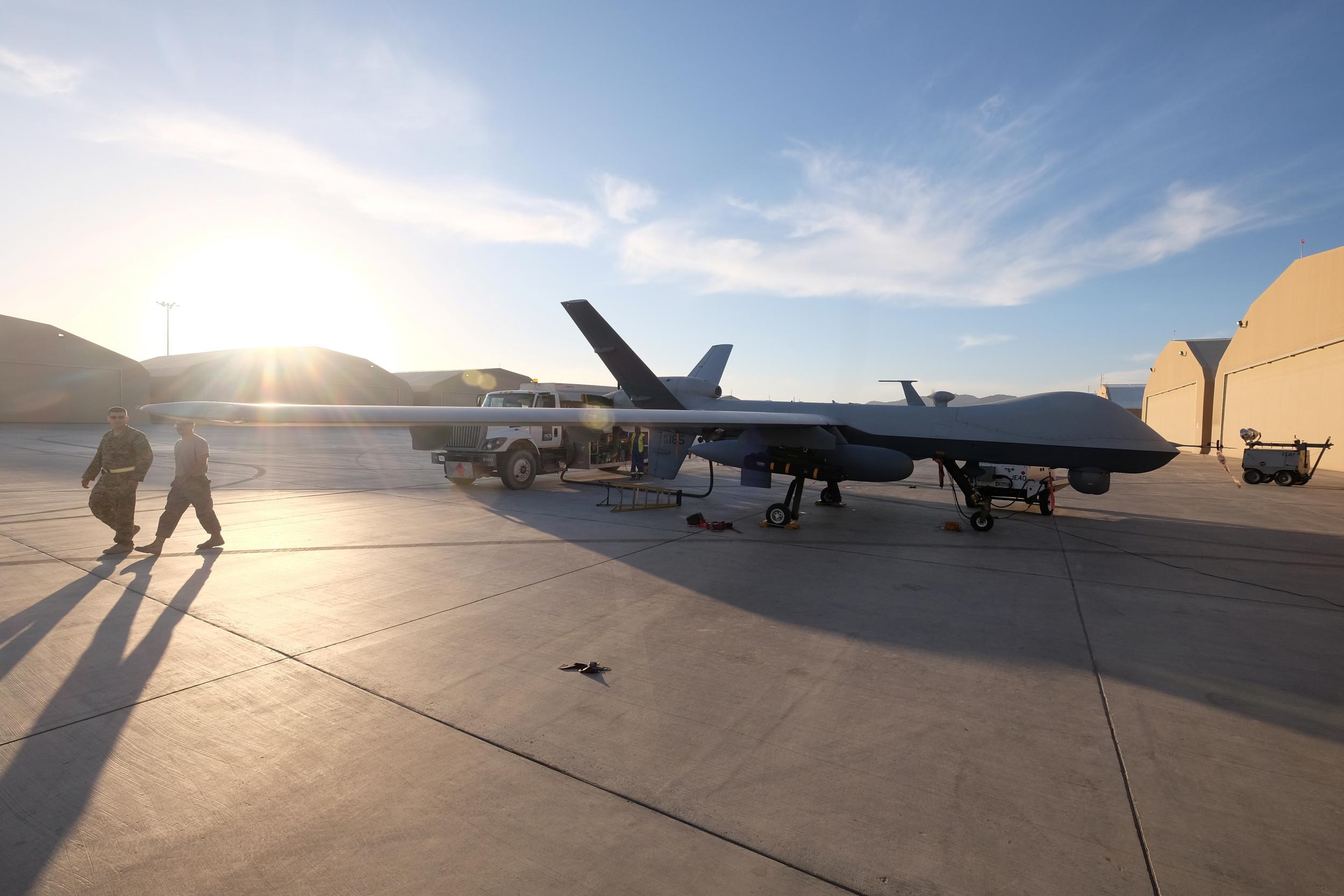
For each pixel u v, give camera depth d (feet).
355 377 162.09
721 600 17.80
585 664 13.08
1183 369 114.11
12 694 11.56
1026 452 29.32
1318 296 63.62
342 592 18.20
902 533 28.37
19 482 41.45
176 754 9.58
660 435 40.55
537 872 7.16
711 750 9.85
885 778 9.16
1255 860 7.51
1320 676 12.96
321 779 8.96
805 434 29.37
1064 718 11.05
